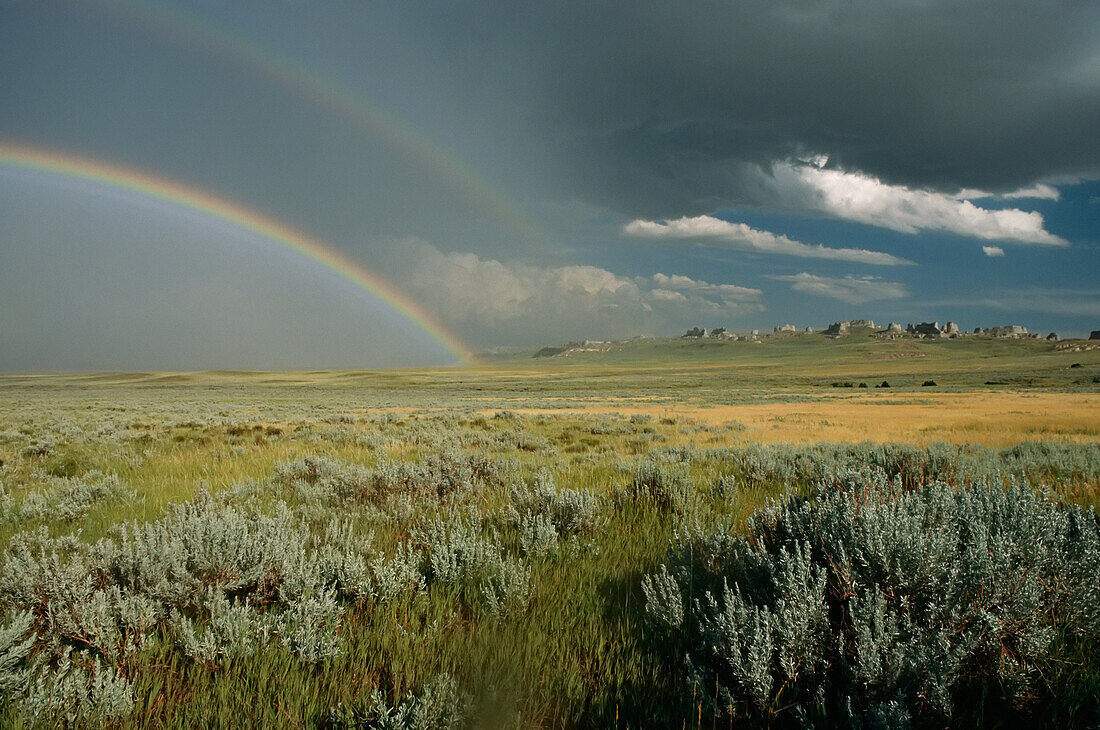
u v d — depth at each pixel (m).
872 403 55.88
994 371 191.38
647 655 3.02
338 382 180.88
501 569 3.75
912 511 3.64
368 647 3.10
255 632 3.15
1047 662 2.68
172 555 3.70
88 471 10.93
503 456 11.94
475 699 2.54
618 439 20.55
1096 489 7.47
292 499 7.60
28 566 3.62
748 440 20.27
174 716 2.54
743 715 2.51
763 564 3.32
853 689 2.49
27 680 2.56
